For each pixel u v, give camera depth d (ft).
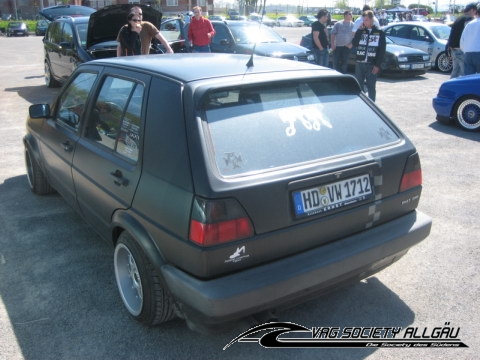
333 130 9.13
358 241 8.86
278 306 8.14
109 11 27.07
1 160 20.72
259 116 8.55
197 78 8.69
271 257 8.00
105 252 12.85
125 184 9.25
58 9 40.57
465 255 12.52
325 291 8.75
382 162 9.14
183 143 7.93
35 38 120.98
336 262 8.34
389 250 9.18
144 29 23.80
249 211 7.63
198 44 35.45
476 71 29.78
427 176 18.49
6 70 52.37
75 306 10.43
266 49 36.94
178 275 7.89
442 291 10.91
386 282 11.30
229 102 8.45
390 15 135.44
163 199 8.11
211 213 7.37
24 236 13.80
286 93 9.15
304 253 8.34
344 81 10.01
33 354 8.94
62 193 13.78
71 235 13.88
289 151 8.39
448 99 25.53
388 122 10.03
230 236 7.52
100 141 10.78
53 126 13.71
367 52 28.84
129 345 9.18
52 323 9.84
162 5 205.98
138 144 9.07
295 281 7.93
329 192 8.44
